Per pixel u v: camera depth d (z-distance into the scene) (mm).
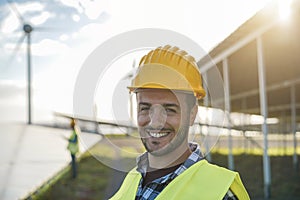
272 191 9891
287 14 7160
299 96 17469
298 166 13602
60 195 9781
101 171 11797
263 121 9258
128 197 1779
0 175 11297
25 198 9195
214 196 1549
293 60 11359
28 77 18984
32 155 14461
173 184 1608
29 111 19922
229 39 8984
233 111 19984
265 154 9242
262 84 9219
